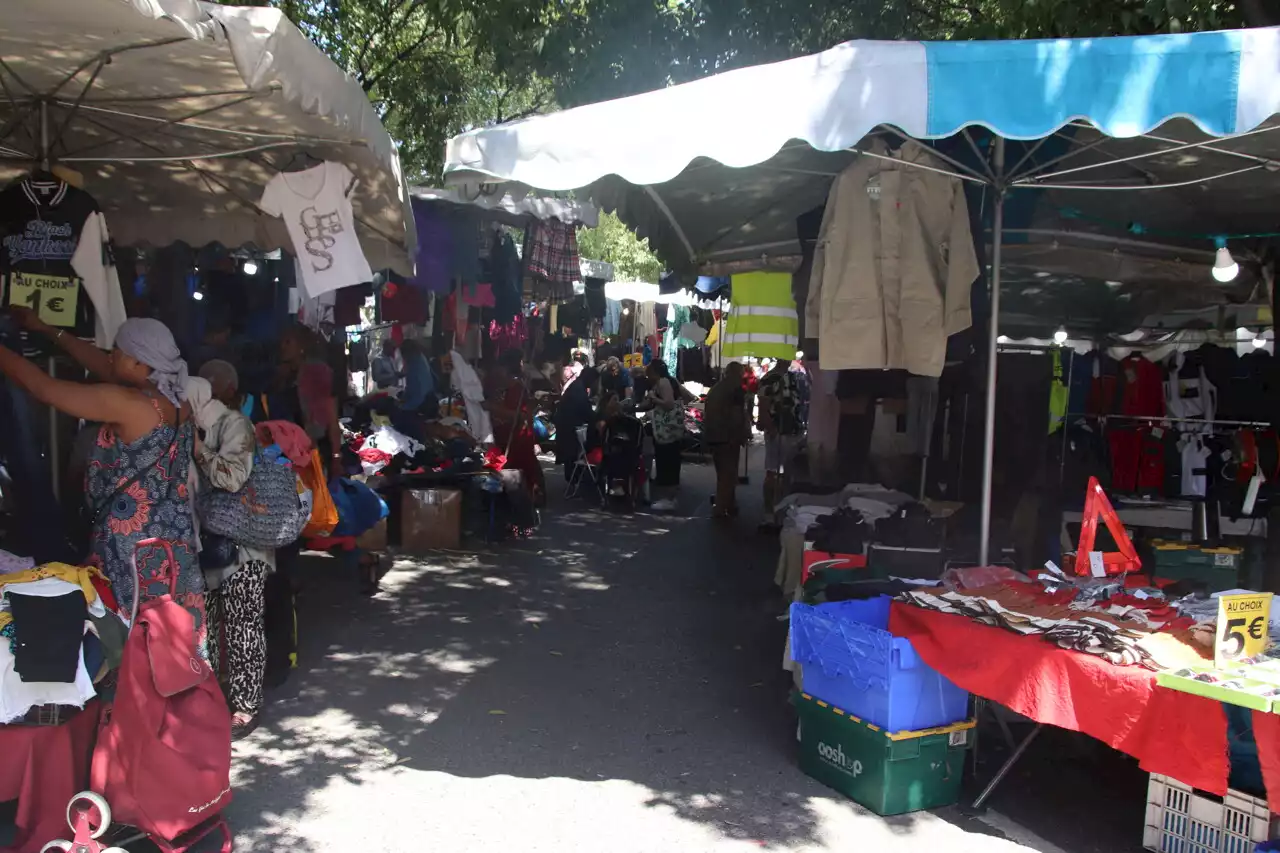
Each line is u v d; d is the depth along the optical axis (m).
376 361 12.66
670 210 7.11
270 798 4.30
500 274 11.29
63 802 3.57
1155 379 9.13
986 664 4.08
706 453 18.12
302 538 7.19
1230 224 6.54
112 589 4.16
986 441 5.17
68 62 4.34
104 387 4.13
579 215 10.54
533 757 4.84
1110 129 3.63
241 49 3.61
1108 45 3.68
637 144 4.23
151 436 4.24
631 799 4.40
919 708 4.32
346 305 9.80
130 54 4.27
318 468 5.81
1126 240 6.58
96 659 3.68
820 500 7.91
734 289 7.98
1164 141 4.88
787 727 5.32
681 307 21.03
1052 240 6.52
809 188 6.61
